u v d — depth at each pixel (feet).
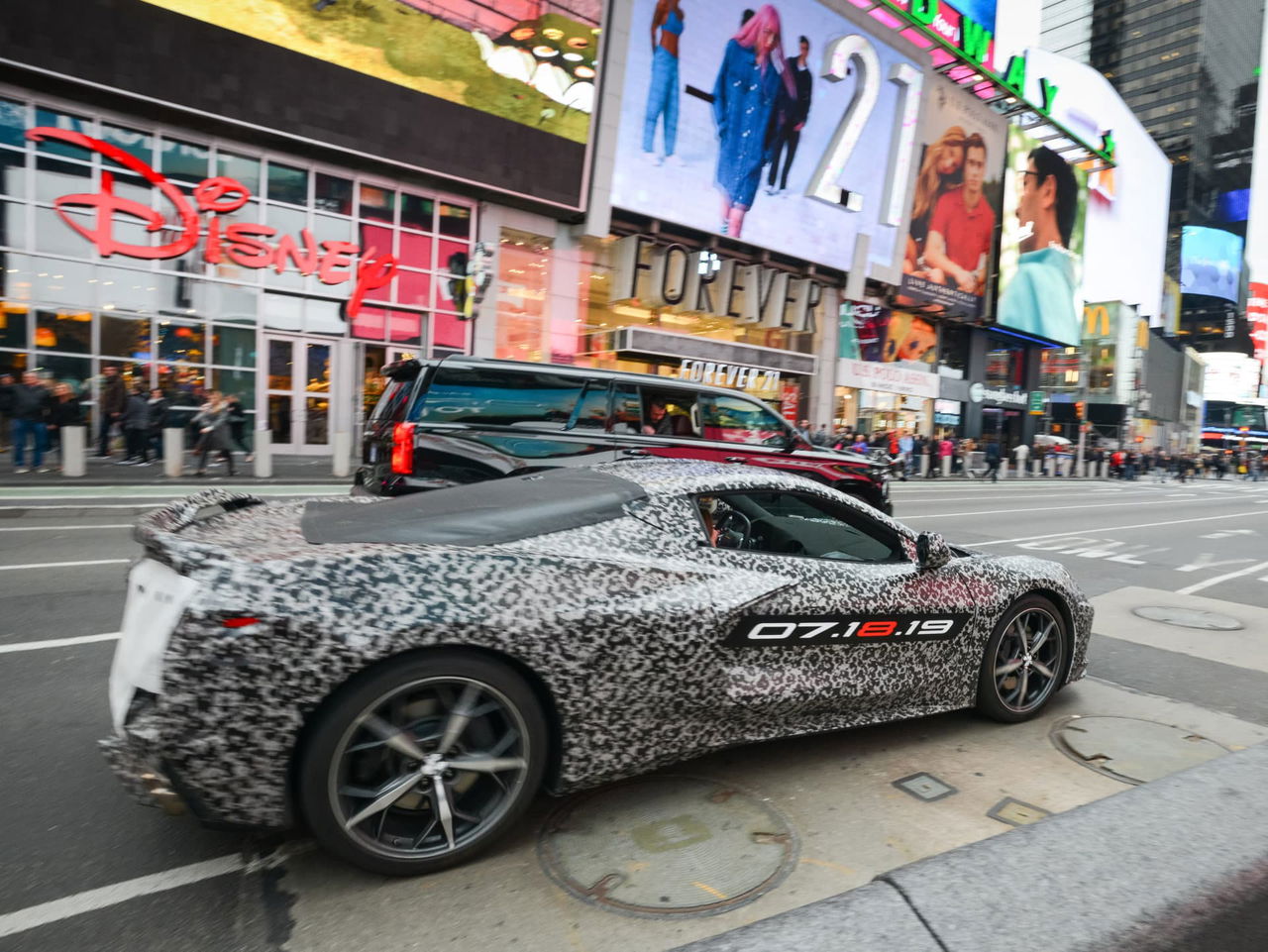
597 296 76.48
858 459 27.20
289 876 7.45
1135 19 466.70
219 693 6.41
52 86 47.60
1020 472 109.40
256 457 44.70
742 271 89.20
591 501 9.30
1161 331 237.45
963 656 11.34
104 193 50.75
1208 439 337.52
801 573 9.78
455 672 7.22
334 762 6.85
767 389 93.40
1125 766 10.69
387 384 21.98
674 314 84.07
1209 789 9.23
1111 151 136.26
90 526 27.02
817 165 89.51
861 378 105.19
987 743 11.39
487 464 19.65
